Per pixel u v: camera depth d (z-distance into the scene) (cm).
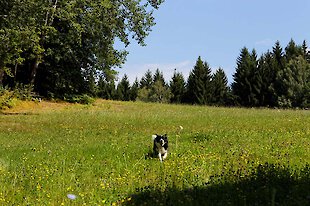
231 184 769
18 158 1238
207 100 8219
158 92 8331
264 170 825
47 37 3469
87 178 930
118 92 8812
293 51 8594
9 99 3200
